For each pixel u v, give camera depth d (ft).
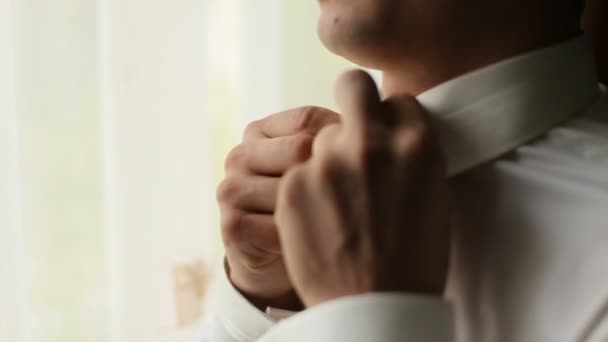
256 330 2.36
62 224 3.33
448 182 2.07
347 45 2.13
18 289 3.17
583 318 1.92
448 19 2.08
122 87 3.42
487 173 2.06
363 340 1.81
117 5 3.38
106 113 3.37
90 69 3.33
